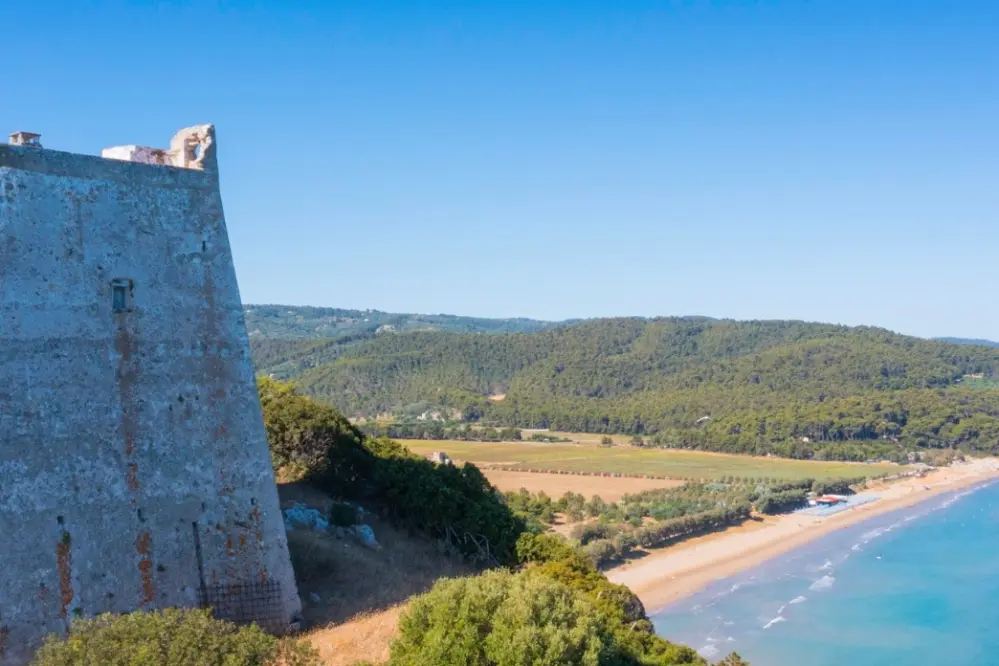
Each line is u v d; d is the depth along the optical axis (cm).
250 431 3038
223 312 3038
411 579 3734
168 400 2842
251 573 2947
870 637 8131
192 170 3033
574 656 2494
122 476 2694
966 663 7488
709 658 7412
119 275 2775
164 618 2042
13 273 2538
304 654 2181
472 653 2478
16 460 2475
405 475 5209
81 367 2648
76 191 2712
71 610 2522
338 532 4244
